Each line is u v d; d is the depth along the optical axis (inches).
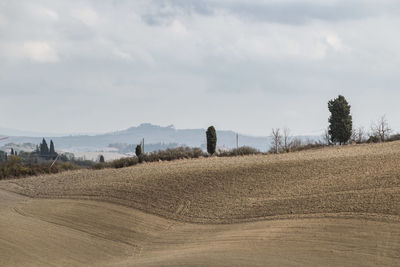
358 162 2388.0
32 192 2819.9
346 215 1599.4
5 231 1861.5
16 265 1477.6
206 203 2068.2
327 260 1263.5
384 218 1509.6
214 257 1363.2
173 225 1891.0
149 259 1477.6
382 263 1208.2
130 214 2065.7
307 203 1807.3
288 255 1332.4
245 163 2723.9
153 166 3186.5
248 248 1451.8
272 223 1676.9
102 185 2613.2
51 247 1683.1
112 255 1619.1
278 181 2219.5
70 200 2409.0
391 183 1884.8
